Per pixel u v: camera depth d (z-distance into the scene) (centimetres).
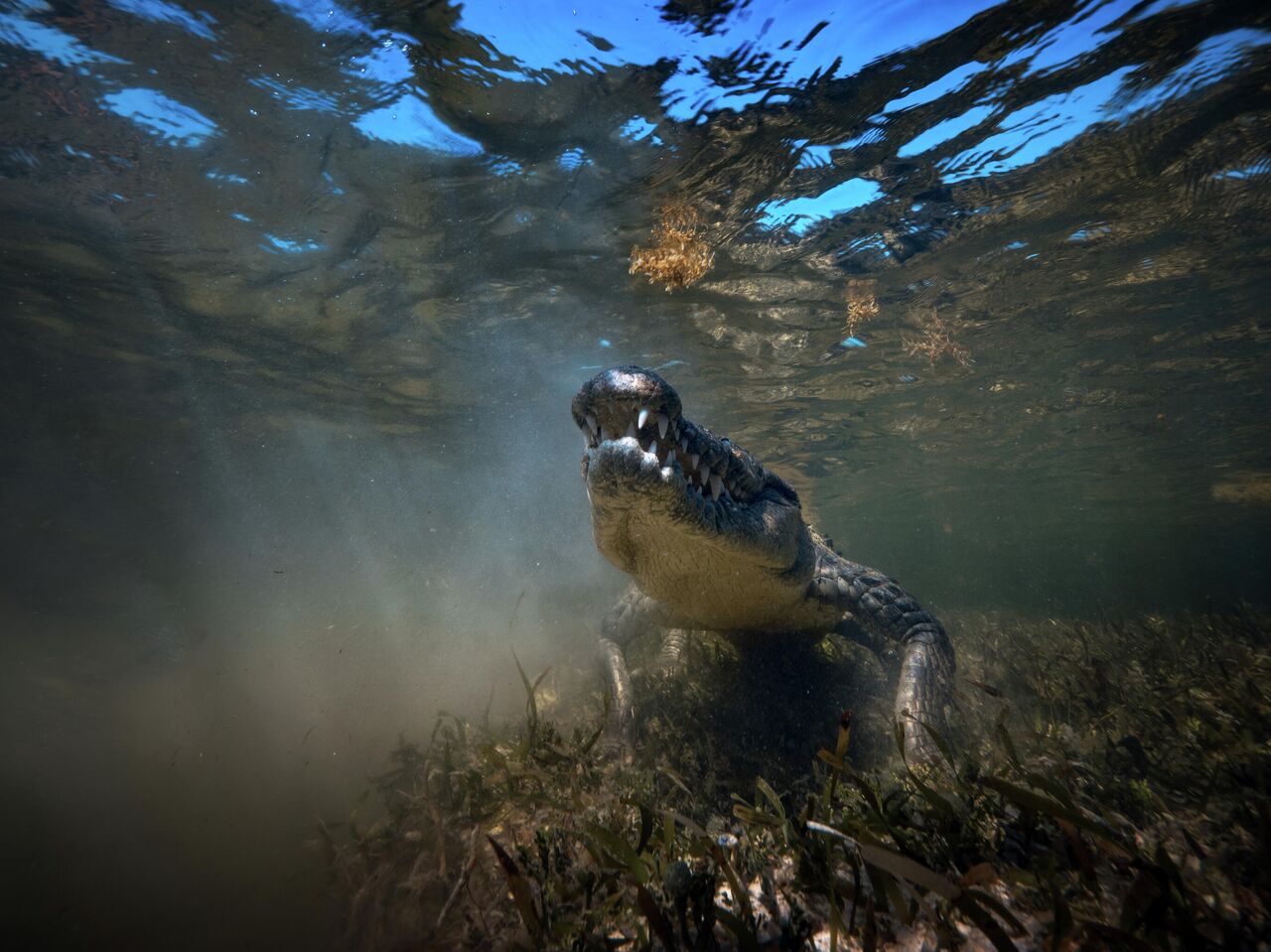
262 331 177
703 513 52
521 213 124
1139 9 84
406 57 91
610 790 52
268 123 103
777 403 228
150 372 210
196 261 143
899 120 101
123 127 105
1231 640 129
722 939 30
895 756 57
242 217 127
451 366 202
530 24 86
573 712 85
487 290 153
